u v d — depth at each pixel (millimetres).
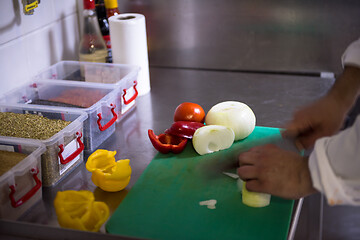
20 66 1093
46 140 777
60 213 672
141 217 719
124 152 941
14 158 770
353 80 770
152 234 679
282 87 1281
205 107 1158
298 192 670
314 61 1370
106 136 998
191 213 728
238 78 1365
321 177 595
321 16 1304
